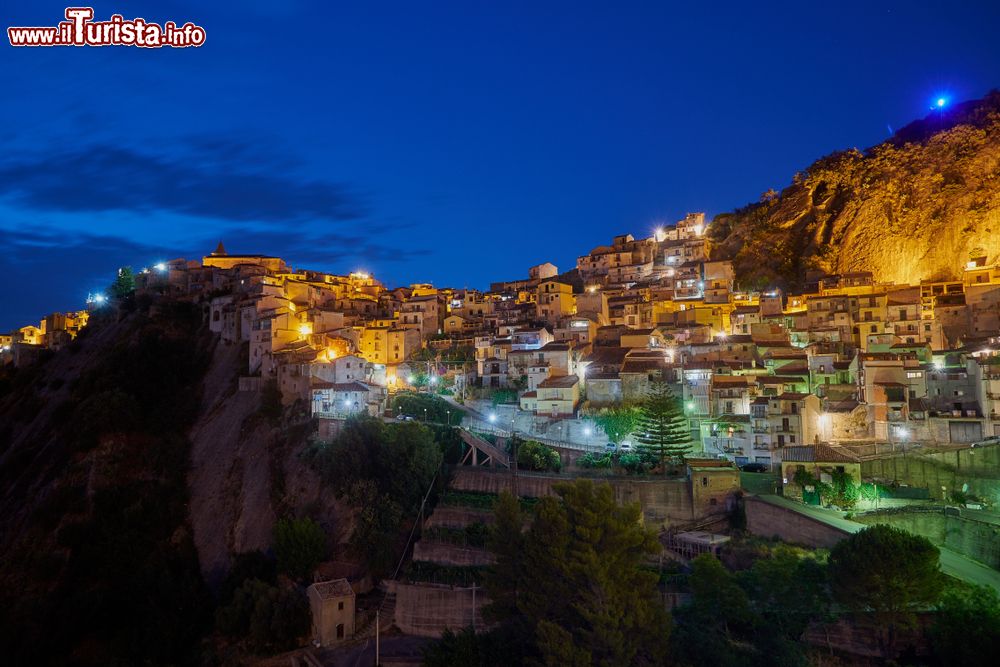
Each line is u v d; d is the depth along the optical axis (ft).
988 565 187.62
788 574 178.09
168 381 427.33
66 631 271.69
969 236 463.42
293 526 256.93
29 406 455.63
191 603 274.57
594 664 168.55
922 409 278.26
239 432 372.58
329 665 212.23
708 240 553.23
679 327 385.91
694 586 181.68
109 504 331.57
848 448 263.08
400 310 492.13
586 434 302.04
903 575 162.61
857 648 171.94
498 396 348.79
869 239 497.46
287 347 404.57
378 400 351.46
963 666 151.94
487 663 177.88
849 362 312.29
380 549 251.80
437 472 275.59
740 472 247.91
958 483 232.32
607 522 180.24
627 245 600.39
